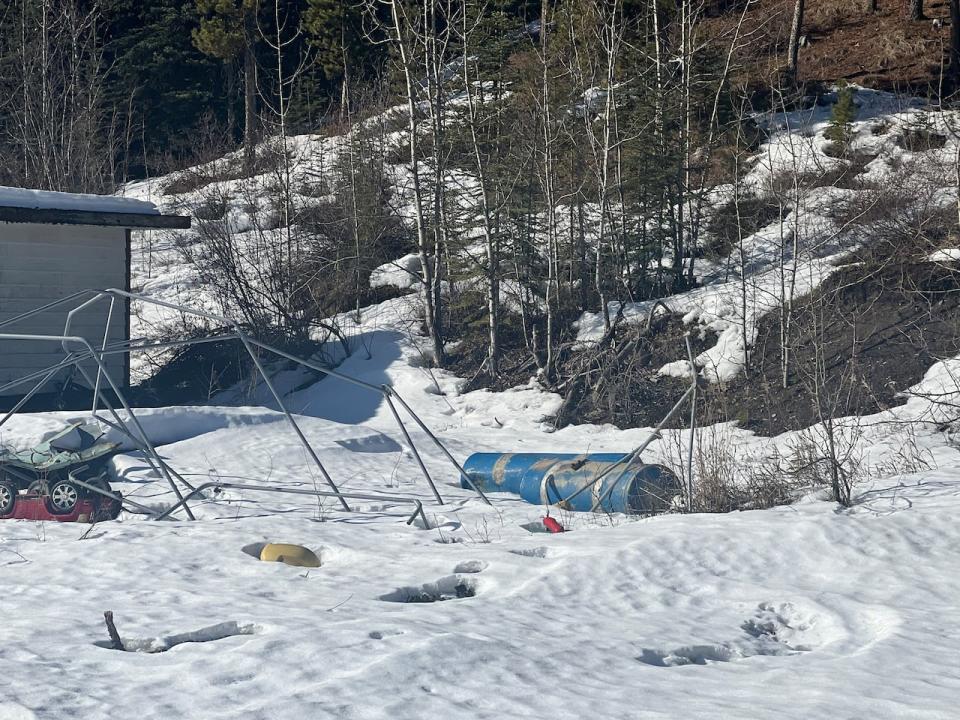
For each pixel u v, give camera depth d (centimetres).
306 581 890
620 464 1380
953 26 4297
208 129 5253
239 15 5056
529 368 2638
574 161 2955
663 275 2858
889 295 2362
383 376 2683
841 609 803
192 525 1193
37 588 866
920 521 1035
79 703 558
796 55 4338
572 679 607
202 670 610
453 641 656
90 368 2498
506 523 1230
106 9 5322
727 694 587
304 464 1686
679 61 3002
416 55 3061
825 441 1530
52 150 4209
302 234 3462
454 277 2836
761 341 2395
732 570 915
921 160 2942
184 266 3703
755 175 3328
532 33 5172
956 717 538
